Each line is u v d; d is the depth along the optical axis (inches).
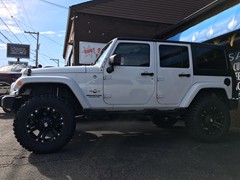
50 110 194.9
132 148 210.4
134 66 217.8
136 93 217.0
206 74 233.6
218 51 242.7
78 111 217.9
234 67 335.3
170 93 224.2
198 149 208.2
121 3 534.9
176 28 452.4
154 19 553.0
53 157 187.0
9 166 169.6
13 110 212.2
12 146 215.8
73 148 209.9
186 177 152.9
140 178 151.3
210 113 230.2
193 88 227.8
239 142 231.8
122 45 219.0
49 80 199.2
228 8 319.3
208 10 355.6
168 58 226.5
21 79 197.6
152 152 199.6
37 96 196.4
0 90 415.2
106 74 211.6
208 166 170.2
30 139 190.2
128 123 333.1
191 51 233.1
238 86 327.6
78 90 203.8
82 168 166.1
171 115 235.9
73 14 518.3
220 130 231.1
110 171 161.3
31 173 158.2
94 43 514.6
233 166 170.2
